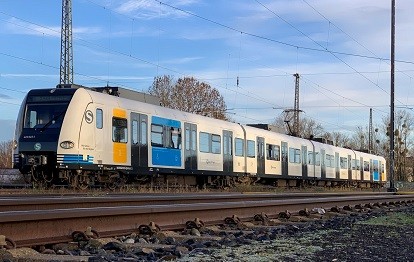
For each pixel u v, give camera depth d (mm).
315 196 24281
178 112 26531
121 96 23078
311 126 98875
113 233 8617
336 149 51188
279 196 20594
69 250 7297
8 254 6320
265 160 36094
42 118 20000
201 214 11211
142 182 24531
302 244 8906
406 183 78625
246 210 12961
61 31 39312
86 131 19938
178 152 25922
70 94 20062
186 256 7246
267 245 8633
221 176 30797
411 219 15570
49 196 14852
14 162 20531
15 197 13625
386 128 94188
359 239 9922
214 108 71500
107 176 21453
